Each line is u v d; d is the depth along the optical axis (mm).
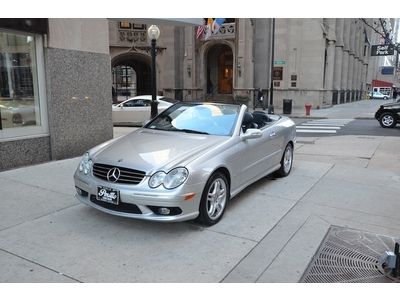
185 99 32188
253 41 30078
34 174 6773
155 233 4402
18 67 7273
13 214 4883
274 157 6484
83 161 4812
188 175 4211
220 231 4512
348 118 22594
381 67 76938
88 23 8336
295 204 5523
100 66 8734
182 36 32031
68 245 4066
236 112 5723
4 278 3412
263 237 4375
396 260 3588
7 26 6688
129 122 16297
